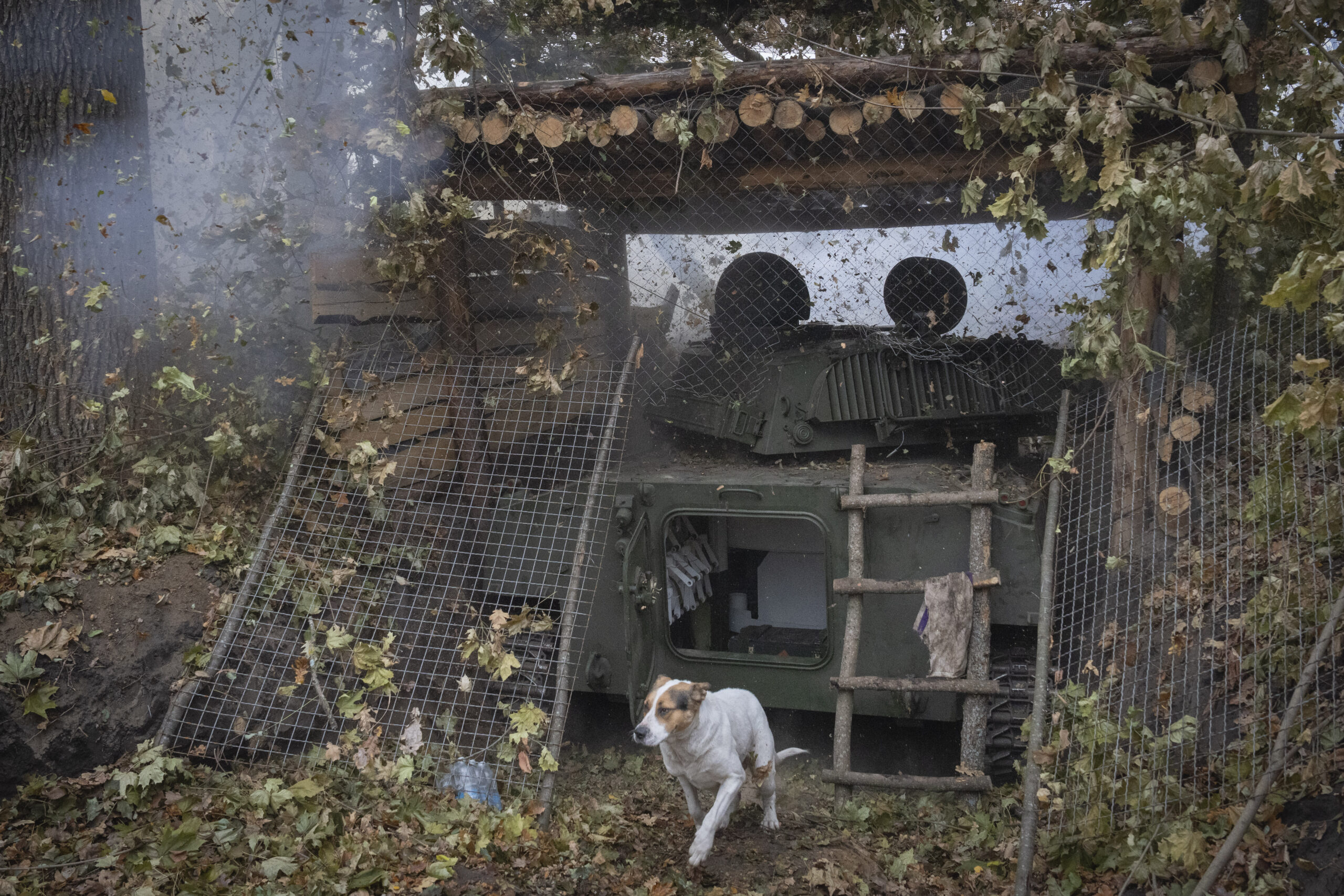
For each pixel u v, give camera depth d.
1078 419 6.11
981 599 5.25
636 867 4.33
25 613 4.59
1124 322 5.34
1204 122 4.30
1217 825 3.95
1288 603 4.60
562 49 8.16
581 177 6.13
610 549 5.93
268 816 4.31
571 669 5.79
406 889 3.86
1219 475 5.59
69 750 4.32
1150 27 5.30
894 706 5.48
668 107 5.61
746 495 5.75
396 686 5.34
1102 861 4.11
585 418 6.73
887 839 4.78
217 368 5.98
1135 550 5.50
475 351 6.29
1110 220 5.64
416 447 6.09
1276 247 5.90
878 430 6.34
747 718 4.73
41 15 5.53
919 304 6.75
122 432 5.50
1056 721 4.74
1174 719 4.73
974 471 5.45
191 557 5.32
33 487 5.18
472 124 5.65
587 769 5.87
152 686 4.71
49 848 3.90
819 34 7.13
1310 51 4.71
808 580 6.96
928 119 5.56
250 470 6.02
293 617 5.37
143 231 5.85
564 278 6.69
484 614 6.13
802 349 6.54
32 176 5.51
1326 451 4.91
